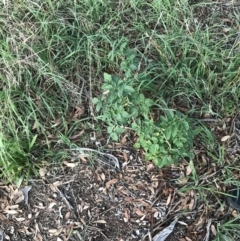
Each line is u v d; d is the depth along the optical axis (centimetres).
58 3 142
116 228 123
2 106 131
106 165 129
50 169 129
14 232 124
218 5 146
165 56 135
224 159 129
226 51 137
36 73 135
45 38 137
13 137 129
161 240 121
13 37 134
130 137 132
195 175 126
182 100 135
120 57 135
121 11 143
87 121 134
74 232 123
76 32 141
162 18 140
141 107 119
